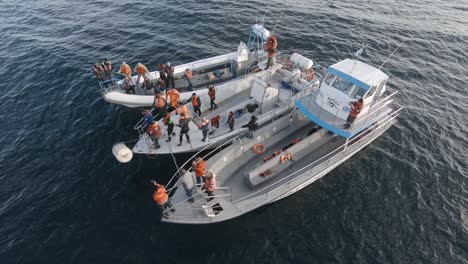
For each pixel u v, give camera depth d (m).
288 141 17.28
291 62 21.30
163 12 33.12
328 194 16.03
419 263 13.39
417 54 28.22
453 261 13.50
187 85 19.92
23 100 21.72
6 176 16.47
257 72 20.50
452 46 29.56
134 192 15.66
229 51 27.34
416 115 21.34
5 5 35.47
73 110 20.73
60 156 17.56
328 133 17.33
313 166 15.73
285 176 15.20
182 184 14.05
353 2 37.50
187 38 28.92
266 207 15.31
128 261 13.03
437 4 38.88
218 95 19.02
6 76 24.08
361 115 16.45
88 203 15.18
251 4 35.38
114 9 33.91
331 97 15.97
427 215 15.22
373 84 15.26
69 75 24.03
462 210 15.51
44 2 36.06
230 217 13.03
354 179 16.83
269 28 30.92
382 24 32.69
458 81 25.05
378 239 14.19
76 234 13.94
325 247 13.85
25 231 14.07
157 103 16.52
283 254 13.55
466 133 20.14
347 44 28.97
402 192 16.27
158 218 14.55
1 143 18.45
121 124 19.53
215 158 15.20
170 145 15.81
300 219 14.88
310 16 33.34
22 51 27.09
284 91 19.47
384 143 19.11
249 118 17.50
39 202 15.23
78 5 35.12
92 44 27.86
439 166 17.75
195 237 13.98
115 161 17.23
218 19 32.06
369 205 15.57
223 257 13.33
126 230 14.09
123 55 26.45
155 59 26.02
